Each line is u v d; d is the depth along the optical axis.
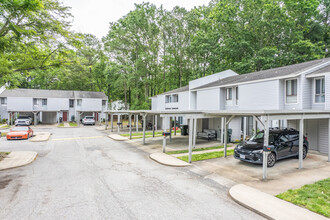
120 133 21.59
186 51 33.81
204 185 6.58
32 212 4.75
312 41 27.92
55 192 5.95
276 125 13.77
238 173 7.78
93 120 32.75
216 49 28.19
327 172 7.74
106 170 8.24
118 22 34.16
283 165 8.80
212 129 17.67
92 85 49.28
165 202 5.33
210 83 21.94
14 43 9.99
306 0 25.69
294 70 12.91
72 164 9.18
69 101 37.56
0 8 6.96
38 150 12.47
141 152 11.95
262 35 27.11
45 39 10.52
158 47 37.88
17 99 32.66
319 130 11.50
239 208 5.04
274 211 4.71
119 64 35.84
